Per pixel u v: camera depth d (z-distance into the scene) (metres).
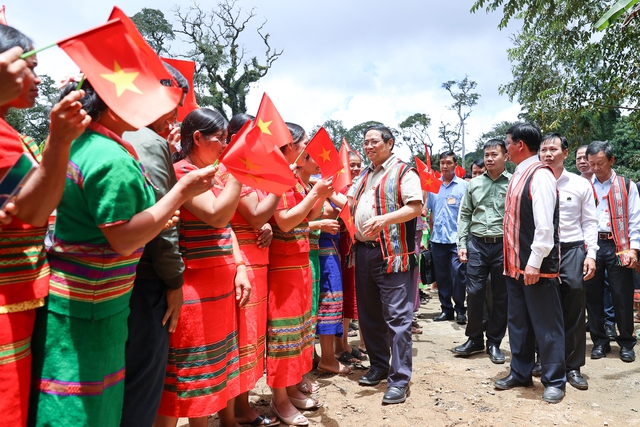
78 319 1.54
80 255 1.55
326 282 4.23
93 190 1.49
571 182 4.05
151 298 1.96
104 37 1.37
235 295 2.71
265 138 2.26
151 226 1.56
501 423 3.19
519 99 11.60
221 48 28.22
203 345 2.37
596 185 5.19
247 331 2.86
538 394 3.73
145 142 1.95
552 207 3.57
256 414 3.11
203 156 2.54
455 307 6.39
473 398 3.63
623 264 4.64
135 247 1.56
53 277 1.54
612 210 4.80
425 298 8.22
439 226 6.55
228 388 2.59
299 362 3.19
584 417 3.30
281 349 3.13
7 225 1.38
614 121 19.47
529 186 3.69
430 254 6.91
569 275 3.94
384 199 3.74
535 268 3.55
